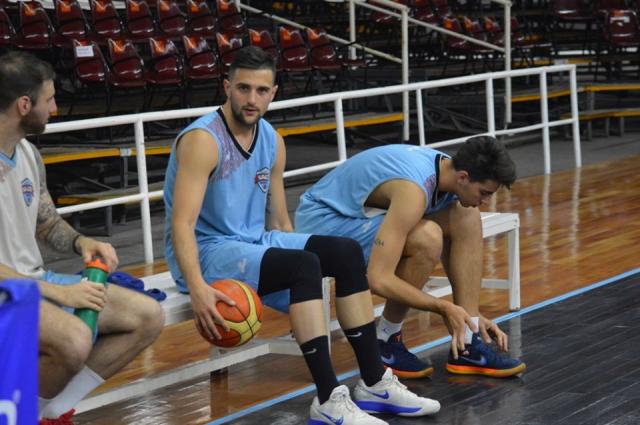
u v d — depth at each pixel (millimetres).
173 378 3699
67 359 2992
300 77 12352
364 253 4113
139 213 8344
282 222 4039
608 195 8492
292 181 9656
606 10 13383
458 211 4039
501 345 4023
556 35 14195
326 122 9945
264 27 12242
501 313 5012
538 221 7461
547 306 5121
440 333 4707
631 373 3996
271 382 4074
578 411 3584
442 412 3635
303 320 3432
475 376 4039
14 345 1772
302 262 3475
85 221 8062
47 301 3100
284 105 7145
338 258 3574
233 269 3609
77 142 8789
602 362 4152
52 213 3490
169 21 10289
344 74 11438
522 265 6078
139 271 6199
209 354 4484
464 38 11328
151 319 3266
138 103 9906
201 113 6648
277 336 4758
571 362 4168
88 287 3062
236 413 3686
